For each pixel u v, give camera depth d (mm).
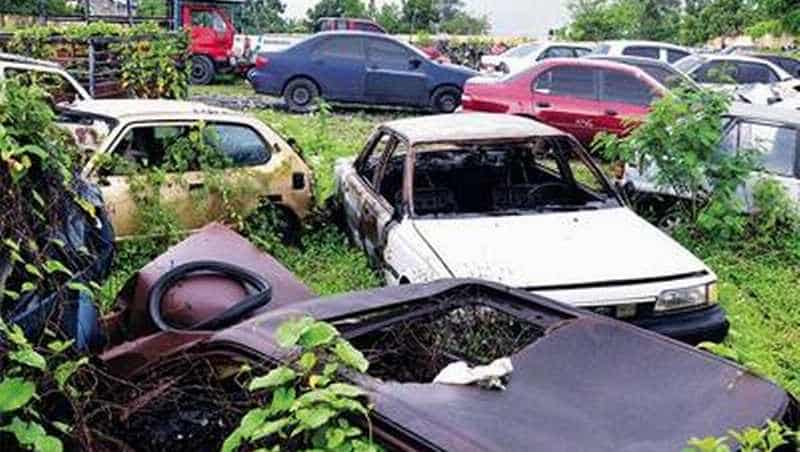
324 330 2742
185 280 4266
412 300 3650
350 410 2564
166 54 14234
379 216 7078
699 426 2674
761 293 7719
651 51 23203
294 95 19141
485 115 8141
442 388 2779
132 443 3203
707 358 3098
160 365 3312
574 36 40938
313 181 8570
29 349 2838
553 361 3012
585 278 5707
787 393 2932
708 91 8914
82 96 9398
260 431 2512
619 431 2633
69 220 3727
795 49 29234
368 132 15945
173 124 7773
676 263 5988
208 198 7770
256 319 3336
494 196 7445
